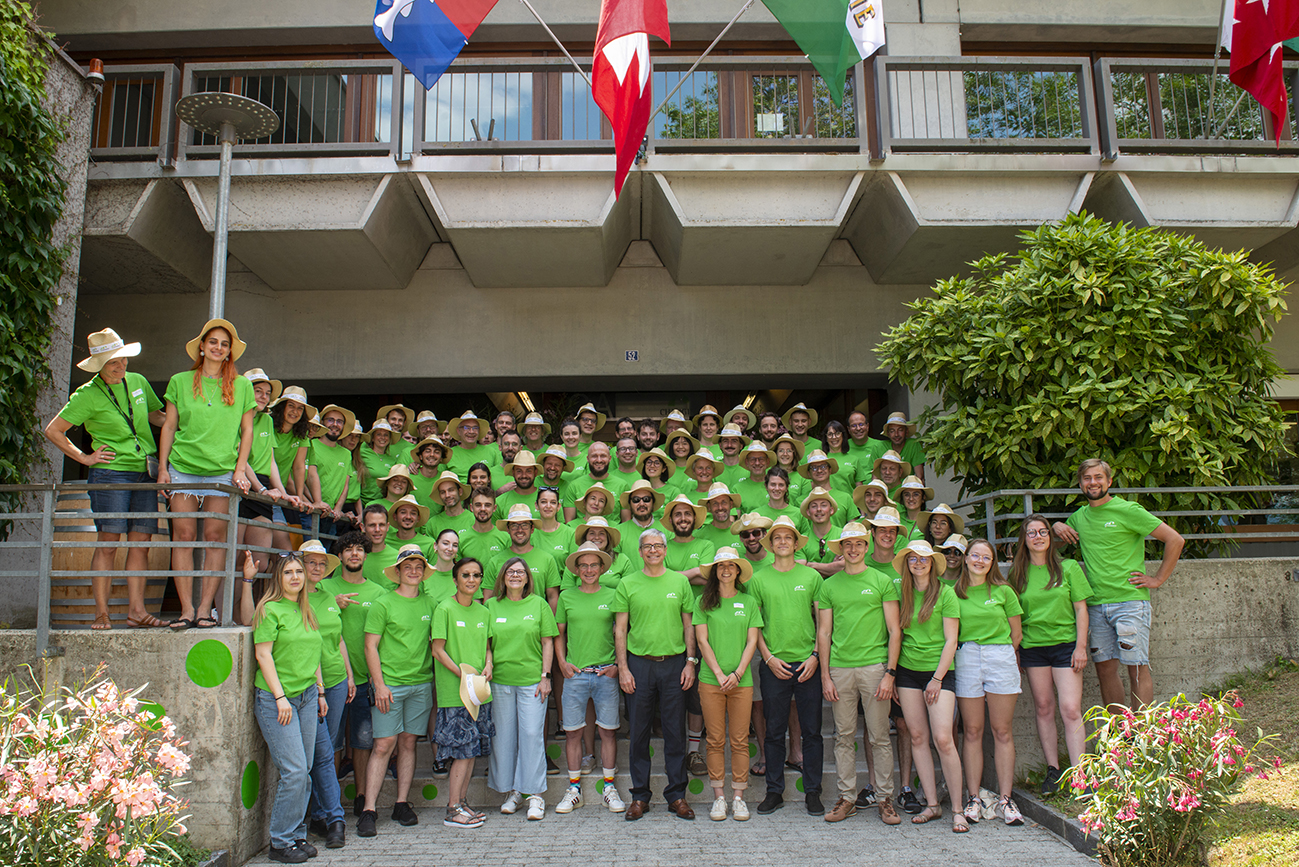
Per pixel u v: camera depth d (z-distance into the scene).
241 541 5.96
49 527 5.02
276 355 9.88
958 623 5.46
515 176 8.59
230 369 5.56
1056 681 5.49
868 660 5.50
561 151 8.69
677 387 10.70
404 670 5.53
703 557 6.31
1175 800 3.97
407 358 9.91
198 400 5.44
